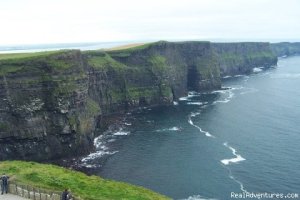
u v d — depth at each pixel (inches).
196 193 2960.1
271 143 4286.4
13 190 1445.6
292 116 5669.3
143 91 6697.8
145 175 3351.4
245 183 3147.1
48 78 4030.5
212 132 4800.7
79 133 4109.3
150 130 4953.3
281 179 3221.0
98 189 1620.3
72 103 4128.9
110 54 6668.3
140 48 7076.8
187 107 6501.0
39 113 3934.5
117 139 4566.9
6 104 3804.1
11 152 3821.4
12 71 3865.7
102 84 5954.7
